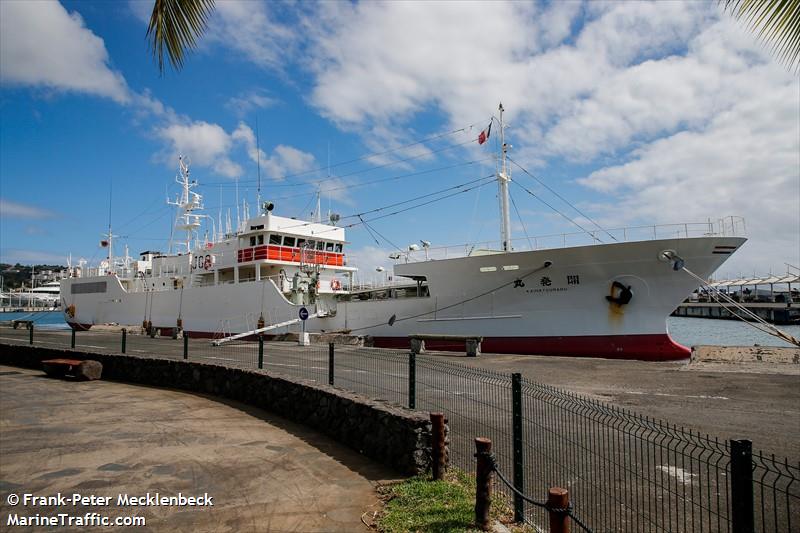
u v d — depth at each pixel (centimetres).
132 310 3919
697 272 1772
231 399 1227
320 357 1841
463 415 918
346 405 820
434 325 2248
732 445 330
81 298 4472
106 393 1327
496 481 606
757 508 531
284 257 3019
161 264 3981
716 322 6494
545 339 1991
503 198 2228
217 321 3172
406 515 515
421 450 641
